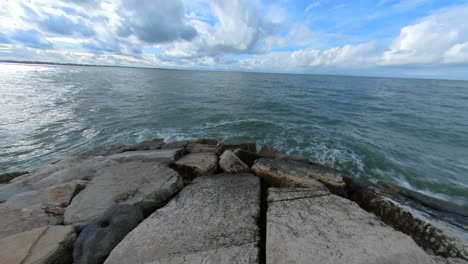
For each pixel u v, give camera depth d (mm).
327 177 4465
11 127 11125
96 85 30812
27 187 4434
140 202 3418
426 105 20812
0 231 2838
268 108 17047
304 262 2080
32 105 16141
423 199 4836
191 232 2617
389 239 2367
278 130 11312
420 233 3158
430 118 14805
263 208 3436
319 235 2449
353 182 4723
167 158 5383
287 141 9750
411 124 13070
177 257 2230
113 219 2812
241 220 2857
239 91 28156
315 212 2920
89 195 3633
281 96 24234
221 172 5020
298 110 16547
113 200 3490
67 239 2633
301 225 2633
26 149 8750
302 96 24828
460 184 6426
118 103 17734
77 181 4027
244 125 12203
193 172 4949
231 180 4141
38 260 2266
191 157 5535
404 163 7707
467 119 14805
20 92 22375
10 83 30672
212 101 19766
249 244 2398
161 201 3670
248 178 4246
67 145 9305
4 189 4230
